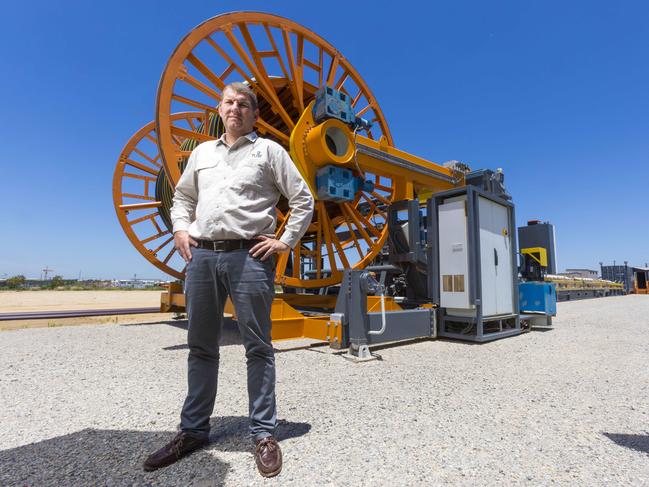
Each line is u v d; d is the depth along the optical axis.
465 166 7.70
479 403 2.37
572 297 17.45
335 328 4.01
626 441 1.80
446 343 4.73
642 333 5.73
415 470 1.51
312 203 1.79
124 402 2.45
